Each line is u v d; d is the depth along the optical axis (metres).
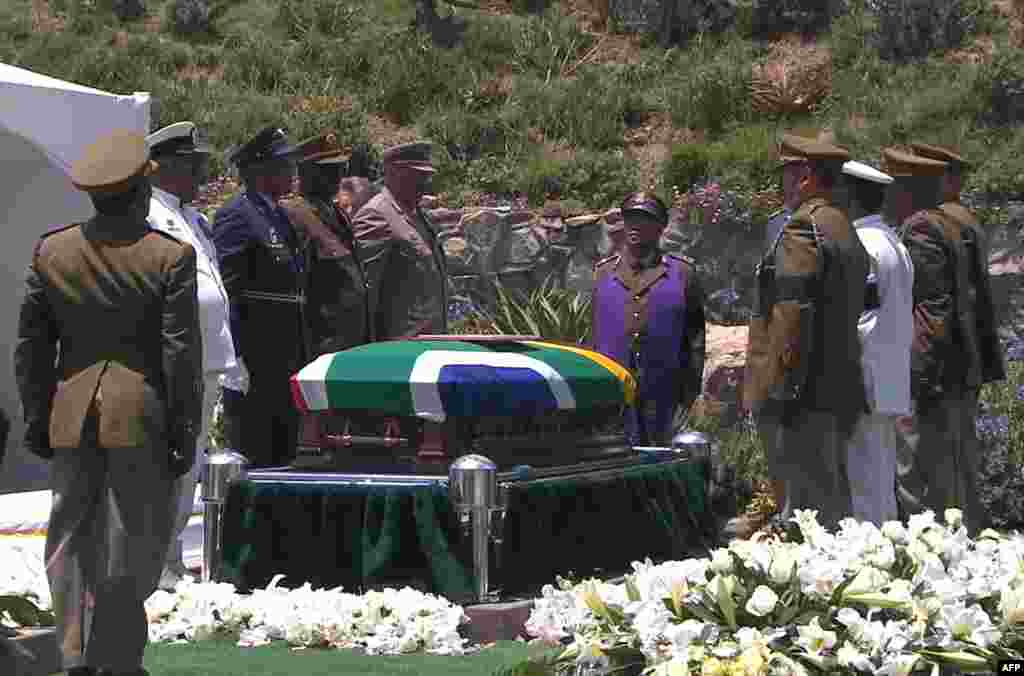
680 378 32.25
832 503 25.22
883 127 60.59
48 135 29.78
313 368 23.25
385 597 20.94
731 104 65.56
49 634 19.02
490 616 20.88
